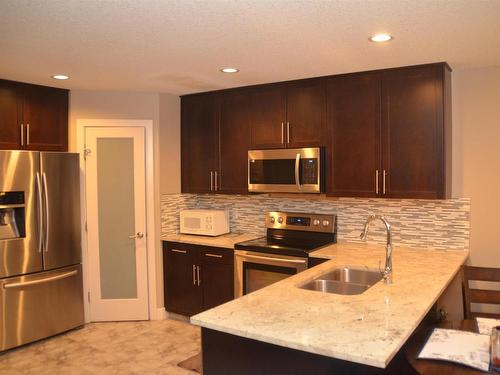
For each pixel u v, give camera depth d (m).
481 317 2.75
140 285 4.54
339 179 3.74
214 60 3.23
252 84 4.10
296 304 2.22
